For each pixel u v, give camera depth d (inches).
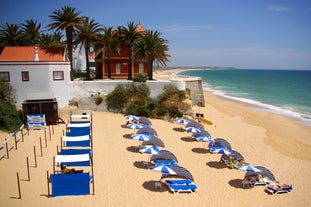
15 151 914.1
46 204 617.6
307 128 1601.9
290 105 2390.5
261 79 6368.1
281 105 2380.7
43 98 1277.1
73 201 639.8
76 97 1482.5
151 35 1674.5
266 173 805.2
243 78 6791.3
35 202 622.5
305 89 3806.6
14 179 722.8
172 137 1192.8
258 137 1336.1
